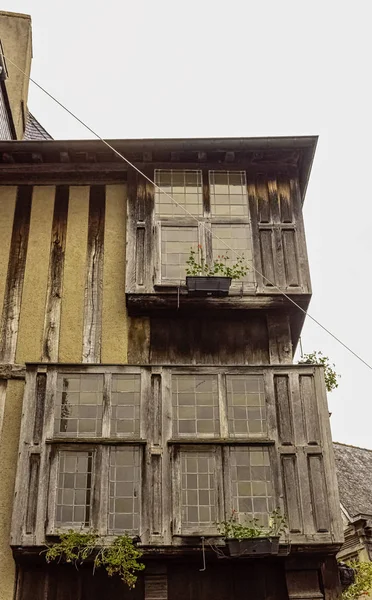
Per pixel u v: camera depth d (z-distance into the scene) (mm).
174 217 11156
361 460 23875
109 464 9133
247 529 8594
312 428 9508
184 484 9086
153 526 8781
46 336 10398
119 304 10695
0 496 9211
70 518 8789
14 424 9734
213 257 10797
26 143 11492
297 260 10867
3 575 8805
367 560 17688
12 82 15359
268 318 10578
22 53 15867
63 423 9406
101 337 10406
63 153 11617
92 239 11289
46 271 10961
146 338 10422
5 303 10656
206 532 8766
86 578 8922
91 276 10938
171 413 9516
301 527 8867
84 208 11594
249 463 9266
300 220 11258
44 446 9195
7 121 14023
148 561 8891
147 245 10883
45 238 11281
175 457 9227
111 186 11836
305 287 10586
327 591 8969
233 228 11109
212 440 9320
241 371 9852
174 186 11516
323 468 9250
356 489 21359
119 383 9719
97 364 9789
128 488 9016
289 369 9891
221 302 10383
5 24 16172
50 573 8891
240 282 10547
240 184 11586
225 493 9016
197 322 10602
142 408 9508
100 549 8586
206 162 11750
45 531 8672
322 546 8789
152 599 8727
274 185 11586
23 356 10227
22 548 8594
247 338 10477
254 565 9141
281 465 9250
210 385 9766
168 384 9719
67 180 11875
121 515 8836
